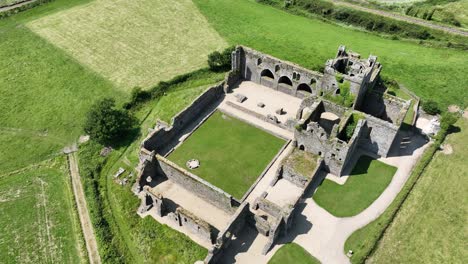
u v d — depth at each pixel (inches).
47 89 3784.5
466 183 2839.6
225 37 4569.4
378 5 5265.8
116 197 2805.1
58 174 3009.4
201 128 3339.1
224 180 2893.7
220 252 2354.8
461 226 2578.7
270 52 4284.0
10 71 4013.3
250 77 3831.2
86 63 4124.0
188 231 2564.0
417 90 3703.3
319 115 3198.8
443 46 4419.3
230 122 3400.6
